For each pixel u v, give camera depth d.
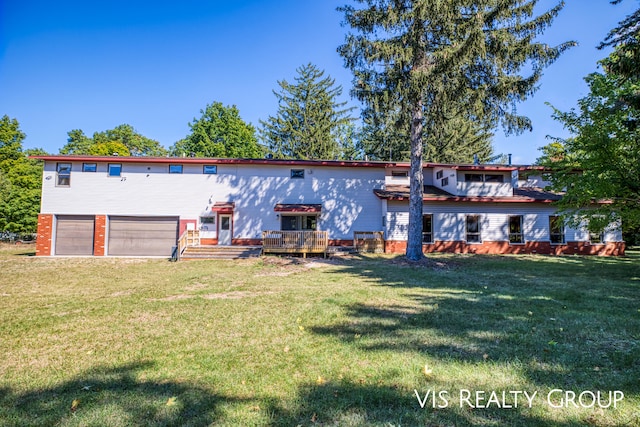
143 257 17.08
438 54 12.02
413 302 6.73
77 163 18.86
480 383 3.10
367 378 3.23
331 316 5.63
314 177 20.30
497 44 12.15
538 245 19.69
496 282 9.47
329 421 2.50
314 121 38.91
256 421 2.51
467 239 19.64
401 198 18.69
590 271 11.98
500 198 19.30
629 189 11.03
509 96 13.08
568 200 12.46
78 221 18.77
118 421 2.53
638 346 4.04
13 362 3.75
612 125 10.70
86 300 7.10
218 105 41.62
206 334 4.71
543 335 4.52
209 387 3.08
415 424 2.45
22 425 2.49
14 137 31.88
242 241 19.53
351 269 12.33
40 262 14.62
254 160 19.47
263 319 5.47
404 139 33.88
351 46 13.64
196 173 19.62
